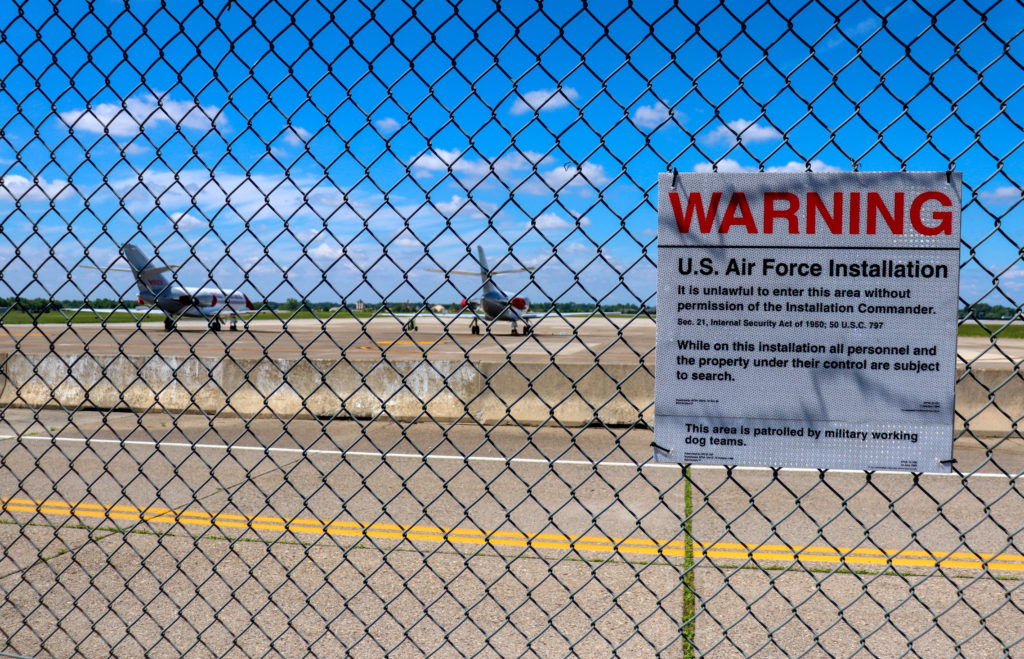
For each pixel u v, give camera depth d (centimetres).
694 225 201
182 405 992
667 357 204
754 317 198
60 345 2217
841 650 323
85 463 703
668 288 203
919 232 190
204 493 590
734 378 200
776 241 197
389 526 505
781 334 197
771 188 196
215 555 442
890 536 480
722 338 200
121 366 1021
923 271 191
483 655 318
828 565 426
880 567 422
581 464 697
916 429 193
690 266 201
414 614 358
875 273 192
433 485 617
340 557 440
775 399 198
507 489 603
